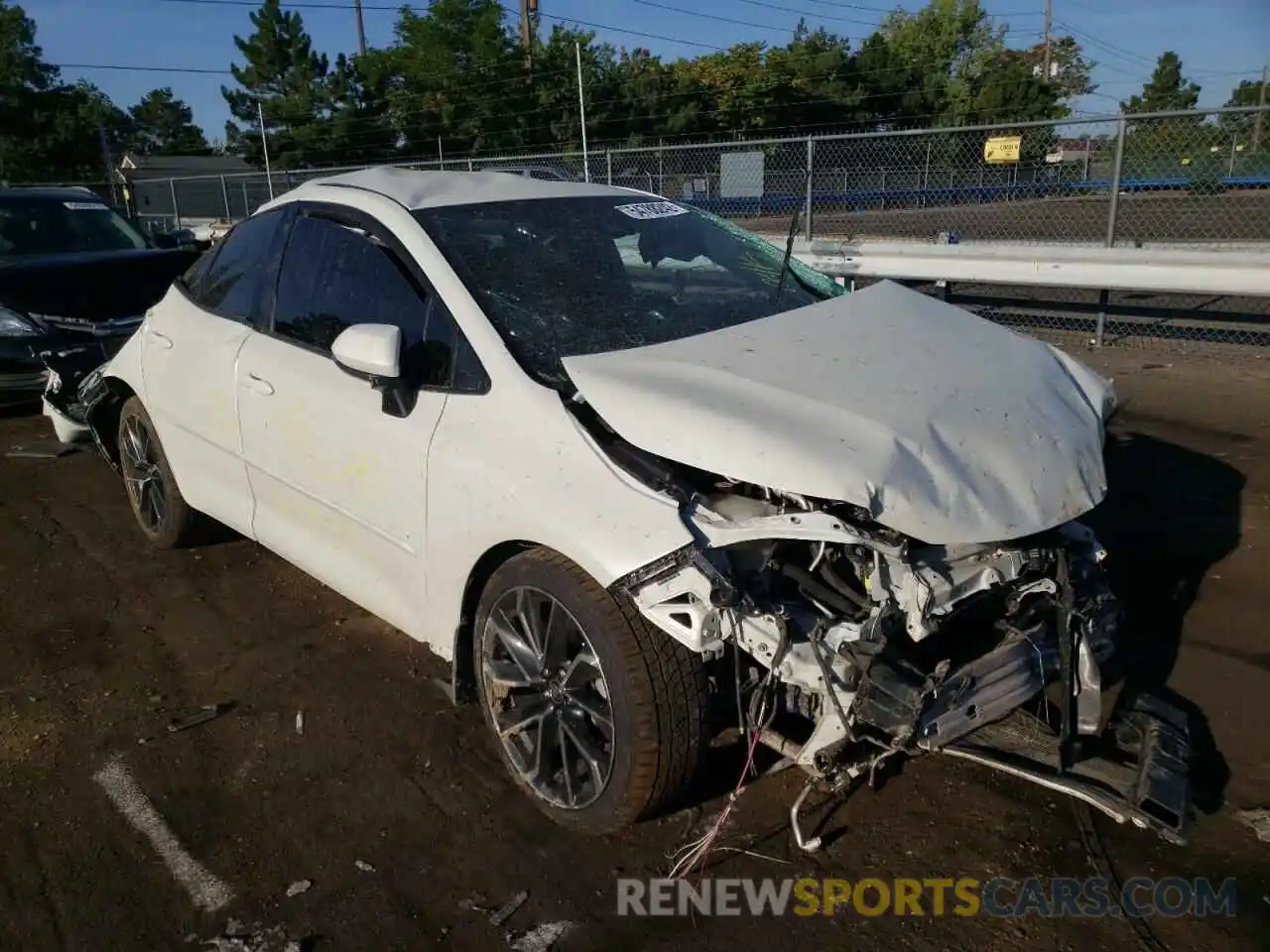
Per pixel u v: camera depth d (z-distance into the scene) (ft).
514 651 9.45
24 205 26.58
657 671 8.32
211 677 12.42
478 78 134.41
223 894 8.82
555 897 8.73
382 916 8.55
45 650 13.19
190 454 14.28
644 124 135.95
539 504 8.82
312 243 12.39
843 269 31.07
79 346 21.49
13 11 143.23
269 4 143.74
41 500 18.95
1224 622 12.87
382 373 9.77
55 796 10.18
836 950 8.11
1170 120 27.86
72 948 8.27
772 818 9.64
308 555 12.23
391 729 11.25
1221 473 18.02
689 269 12.19
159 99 251.60
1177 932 8.17
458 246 11.00
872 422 8.79
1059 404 10.11
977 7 169.78
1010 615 9.30
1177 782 9.03
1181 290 25.53
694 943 8.21
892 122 146.61
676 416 8.72
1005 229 47.06
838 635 8.07
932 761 10.44
